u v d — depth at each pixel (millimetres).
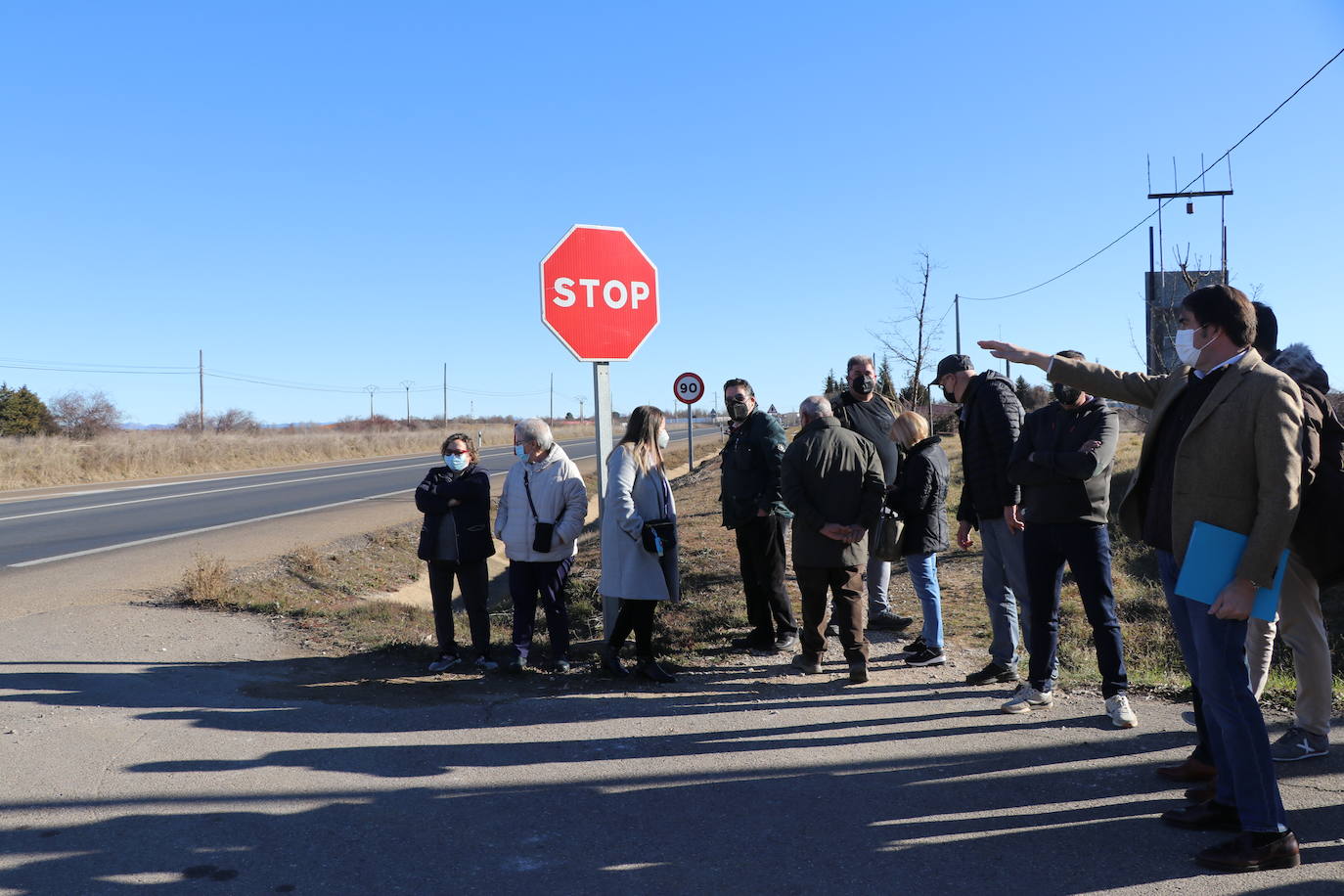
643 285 6887
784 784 4070
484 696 5543
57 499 19484
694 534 12211
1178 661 6828
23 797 3902
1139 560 10320
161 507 17594
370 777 4180
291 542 12508
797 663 6039
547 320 6543
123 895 3078
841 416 6875
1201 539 3232
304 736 4758
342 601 9336
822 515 5695
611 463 5973
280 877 3215
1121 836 3465
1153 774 4086
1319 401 3705
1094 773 4113
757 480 6578
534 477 6176
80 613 7723
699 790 4008
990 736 4648
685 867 3291
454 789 4031
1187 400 3463
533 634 7574
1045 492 4828
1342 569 3670
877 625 7254
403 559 12344
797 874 3219
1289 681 5461
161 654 6484
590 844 3480
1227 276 20141
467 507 6215
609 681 5914
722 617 7535
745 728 4871
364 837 3543
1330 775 3938
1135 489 3789
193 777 4160
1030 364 4047
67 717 5016
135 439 33125
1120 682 4758
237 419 58531
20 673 5910
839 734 4750
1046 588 4934
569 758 4430
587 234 6680
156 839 3510
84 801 3865
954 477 16609
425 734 4809
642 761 4383
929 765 4262
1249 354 3311
